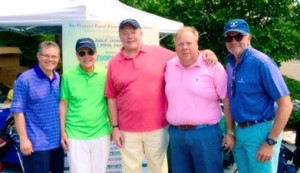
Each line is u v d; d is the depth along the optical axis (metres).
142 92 4.07
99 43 5.19
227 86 3.87
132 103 4.09
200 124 3.89
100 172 4.27
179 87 3.91
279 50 9.43
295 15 9.84
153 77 4.08
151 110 4.11
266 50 9.09
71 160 4.17
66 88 4.18
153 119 4.13
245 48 3.68
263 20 9.59
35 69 4.00
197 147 3.93
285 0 9.38
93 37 5.17
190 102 3.87
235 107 3.74
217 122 3.97
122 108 4.18
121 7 6.74
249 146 3.71
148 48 4.20
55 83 4.11
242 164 3.88
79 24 5.15
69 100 4.21
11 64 8.12
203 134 3.90
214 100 3.93
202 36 9.88
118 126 4.28
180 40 3.82
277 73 3.54
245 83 3.62
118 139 4.24
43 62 3.96
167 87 3.99
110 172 5.23
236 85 3.70
